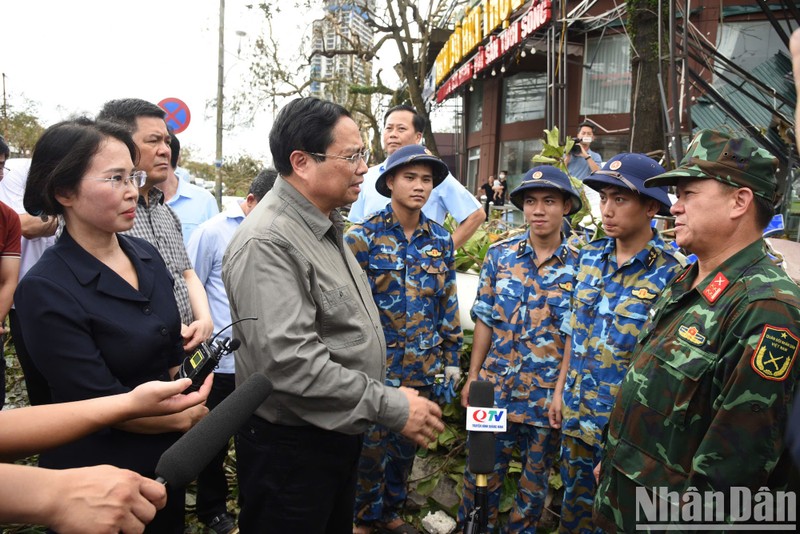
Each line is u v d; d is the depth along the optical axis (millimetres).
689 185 1727
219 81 13297
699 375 1610
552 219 2699
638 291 2346
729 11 9398
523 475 2730
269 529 1863
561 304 2699
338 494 2053
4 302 2771
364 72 18453
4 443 1233
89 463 1719
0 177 2885
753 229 1672
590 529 2521
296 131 1891
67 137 1722
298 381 1710
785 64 7438
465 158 17422
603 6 10891
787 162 5496
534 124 14375
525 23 9148
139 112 2486
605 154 12156
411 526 2994
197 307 2580
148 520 1091
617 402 1891
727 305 1604
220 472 2889
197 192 3992
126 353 1752
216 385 2957
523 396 2709
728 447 1459
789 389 1446
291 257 1816
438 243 2941
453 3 14734
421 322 2854
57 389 1662
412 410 1790
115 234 1918
